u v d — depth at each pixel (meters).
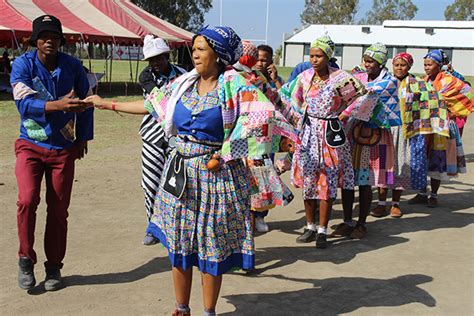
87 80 4.43
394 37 62.62
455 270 5.01
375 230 6.23
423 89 6.66
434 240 5.88
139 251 5.25
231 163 3.48
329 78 5.39
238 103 3.42
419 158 6.71
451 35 60.91
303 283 4.64
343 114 5.46
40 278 4.57
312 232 5.75
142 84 5.23
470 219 6.72
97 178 8.13
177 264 3.51
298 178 5.62
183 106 3.47
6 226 5.81
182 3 59.25
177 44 23.30
